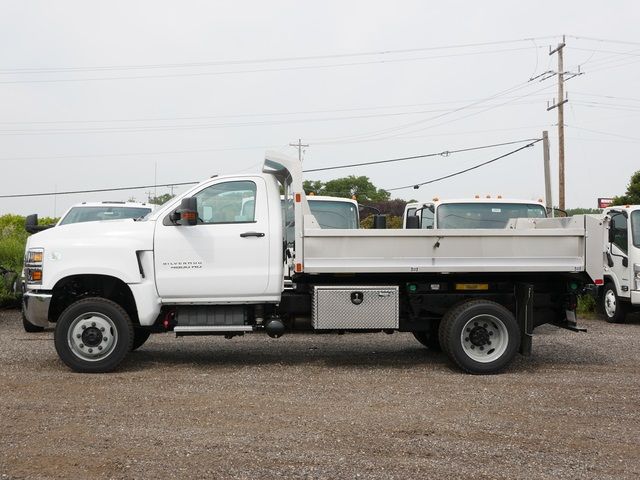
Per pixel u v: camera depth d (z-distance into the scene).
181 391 7.41
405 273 8.66
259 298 8.54
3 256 16.30
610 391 7.57
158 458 5.23
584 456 5.36
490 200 12.92
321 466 5.07
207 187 8.64
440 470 5.00
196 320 8.62
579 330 8.66
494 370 8.45
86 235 8.43
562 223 9.50
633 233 13.99
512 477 4.88
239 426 6.09
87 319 8.31
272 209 8.59
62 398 7.07
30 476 4.85
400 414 6.52
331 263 8.30
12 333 12.06
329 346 10.72
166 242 8.44
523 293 8.73
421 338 10.42
